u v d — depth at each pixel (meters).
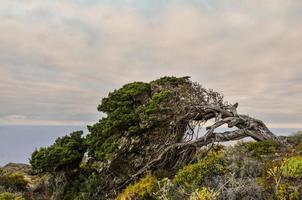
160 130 20.45
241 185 12.04
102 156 19.41
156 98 20.20
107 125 20.16
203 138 20.81
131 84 22.34
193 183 12.94
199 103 21.47
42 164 20.91
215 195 11.60
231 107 23.19
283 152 16.39
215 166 14.16
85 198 18.20
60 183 21.55
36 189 22.45
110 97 22.00
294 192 11.02
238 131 22.12
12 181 22.34
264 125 23.42
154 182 15.84
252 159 14.57
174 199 12.67
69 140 22.25
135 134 19.97
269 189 11.78
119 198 16.69
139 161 20.06
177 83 22.62
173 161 20.42
